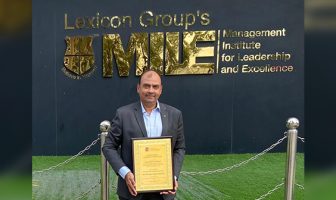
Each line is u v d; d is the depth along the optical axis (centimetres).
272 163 486
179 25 488
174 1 488
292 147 412
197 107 489
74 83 504
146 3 491
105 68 497
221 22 484
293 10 478
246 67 484
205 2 484
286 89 482
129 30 495
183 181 494
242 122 486
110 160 317
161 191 314
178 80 490
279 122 483
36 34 505
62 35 503
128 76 496
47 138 509
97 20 497
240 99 486
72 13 500
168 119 321
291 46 480
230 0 482
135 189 310
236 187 490
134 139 313
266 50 482
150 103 318
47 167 510
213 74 487
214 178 492
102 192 440
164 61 490
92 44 498
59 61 504
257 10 480
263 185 486
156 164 315
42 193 511
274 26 480
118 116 321
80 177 508
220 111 488
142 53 492
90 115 503
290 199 416
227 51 485
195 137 491
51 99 507
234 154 488
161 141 315
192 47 486
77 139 506
